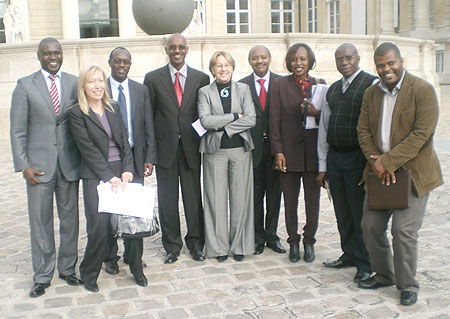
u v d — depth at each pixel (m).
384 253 4.01
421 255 4.86
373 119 3.90
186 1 9.70
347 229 4.53
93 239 4.17
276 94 4.75
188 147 4.90
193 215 5.01
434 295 3.96
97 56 12.05
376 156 3.83
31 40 23.55
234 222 4.91
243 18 27.44
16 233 5.98
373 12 21.53
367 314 3.68
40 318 3.75
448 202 6.81
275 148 4.73
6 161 10.50
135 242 4.29
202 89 4.85
